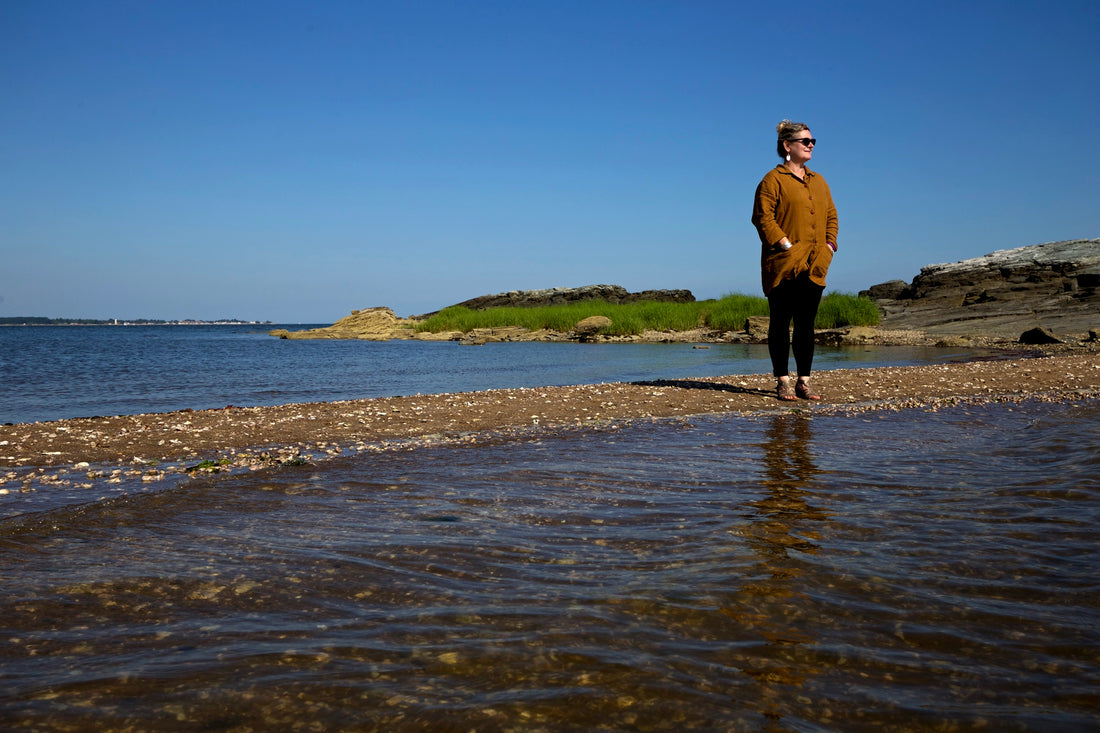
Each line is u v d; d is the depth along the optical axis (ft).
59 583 7.66
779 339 26.68
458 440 18.47
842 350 69.05
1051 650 5.78
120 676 5.40
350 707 4.89
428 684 5.22
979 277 118.11
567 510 10.76
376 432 20.04
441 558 8.40
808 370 26.94
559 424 21.35
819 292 26.53
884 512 10.34
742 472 13.52
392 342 122.11
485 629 6.24
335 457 16.02
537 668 5.46
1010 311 98.32
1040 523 9.62
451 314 145.48
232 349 97.35
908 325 101.35
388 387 41.45
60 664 5.64
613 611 6.63
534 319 131.64
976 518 9.94
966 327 91.30
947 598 6.91
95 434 19.62
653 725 4.64
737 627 6.24
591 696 5.01
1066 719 4.71
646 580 7.50
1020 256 119.44
